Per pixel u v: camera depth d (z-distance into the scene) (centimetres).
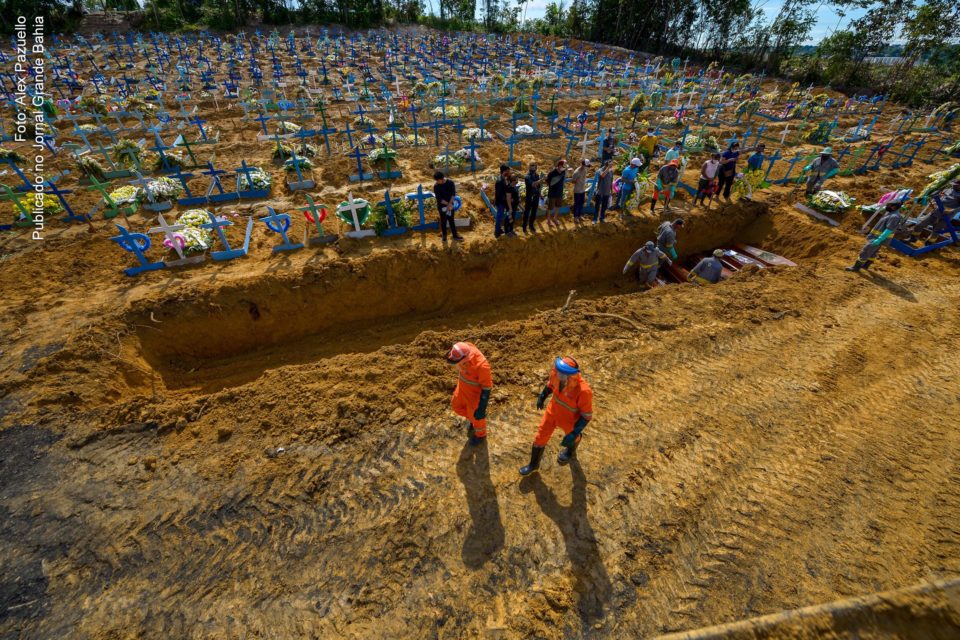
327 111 2116
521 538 486
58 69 2672
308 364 719
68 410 612
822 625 323
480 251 1009
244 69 2961
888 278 968
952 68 2942
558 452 581
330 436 590
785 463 569
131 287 847
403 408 635
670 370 722
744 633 330
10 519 488
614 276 1195
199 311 823
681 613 424
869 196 1312
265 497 518
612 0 4481
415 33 4544
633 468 561
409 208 1085
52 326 746
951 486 539
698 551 475
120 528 484
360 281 934
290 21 4316
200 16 4175
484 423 559
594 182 1118
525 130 1806
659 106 2395
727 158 1202
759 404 657
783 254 1195
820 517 505
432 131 1830
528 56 3803
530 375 707
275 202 1182
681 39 4597
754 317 848
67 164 1415
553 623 419
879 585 440
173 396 738
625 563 464
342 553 471
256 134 1748
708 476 552
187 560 461
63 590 434
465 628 416
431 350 751
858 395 676
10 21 3522
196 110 2033
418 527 495
